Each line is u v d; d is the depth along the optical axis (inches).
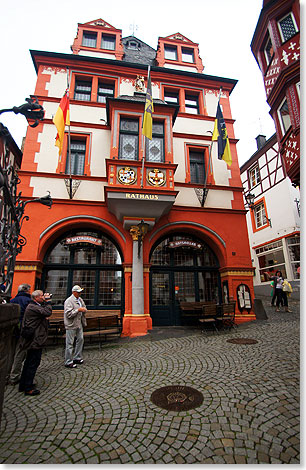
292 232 607.8
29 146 387.2
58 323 304.0
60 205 364.8
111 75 460.8
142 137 374.9
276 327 311.9
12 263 109.3
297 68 303.1
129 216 355.6
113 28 516.1
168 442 107.6
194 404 137.7
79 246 378.9
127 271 354.0
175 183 417.4
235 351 226.7
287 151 331.3
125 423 123.6
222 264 412.8
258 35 404.5
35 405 145.9
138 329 324.2
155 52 573.9
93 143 406.9
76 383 176.6
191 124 467.5
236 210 424.2
